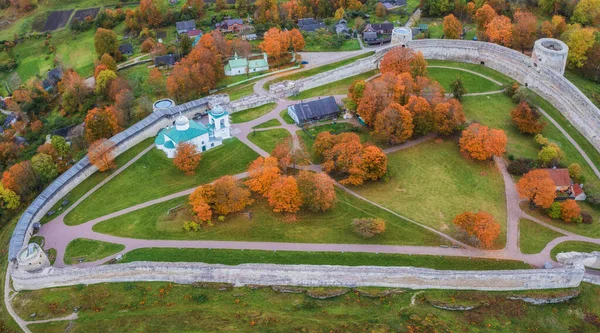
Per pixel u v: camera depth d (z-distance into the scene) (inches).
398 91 6501.0
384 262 4766.2
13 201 5718.5
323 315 4333.2
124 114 7111.2
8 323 4352.9
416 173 5876.0
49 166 6033.5
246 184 5502.0
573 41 7509.8
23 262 4621.1
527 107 6328.7
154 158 6289.4
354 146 5669.3
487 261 4766.2
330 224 5196.9
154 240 5059.1
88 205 5590.6
